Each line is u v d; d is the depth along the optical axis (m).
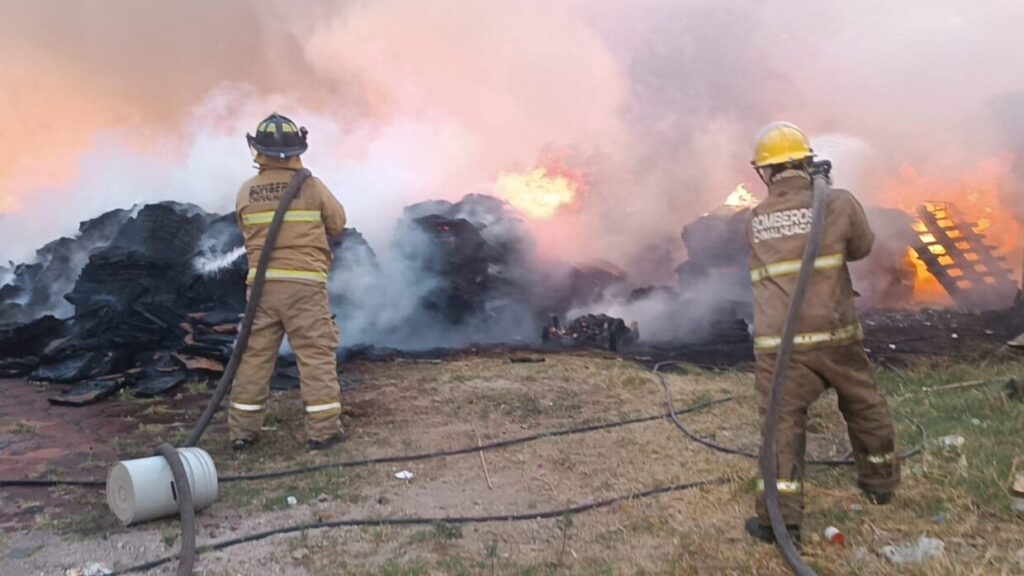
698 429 5.42
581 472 4.77
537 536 3.93
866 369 3.79
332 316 5.51
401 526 4.05
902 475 4.27
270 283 5.29
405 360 7.85
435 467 4.93
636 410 5.89
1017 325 9.08
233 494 4.48
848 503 3.99
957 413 5.33
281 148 5.43
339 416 5.42
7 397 6.45
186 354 7.08
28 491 4.49
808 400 3.66
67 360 7.01
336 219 5.53
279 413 6.11
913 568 3.29
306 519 4.14
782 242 3.69
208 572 3.55
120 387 6.69
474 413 5.96
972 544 3.49
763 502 3.66
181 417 5.99
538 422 5.73
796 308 3.52
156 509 4.02
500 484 4.63
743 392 6.28
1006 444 4.60
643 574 3.44
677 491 4.37
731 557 3.54
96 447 5.25
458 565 3.57
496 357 7.99
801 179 3.78
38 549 3.77
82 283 7.30
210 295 7.76
